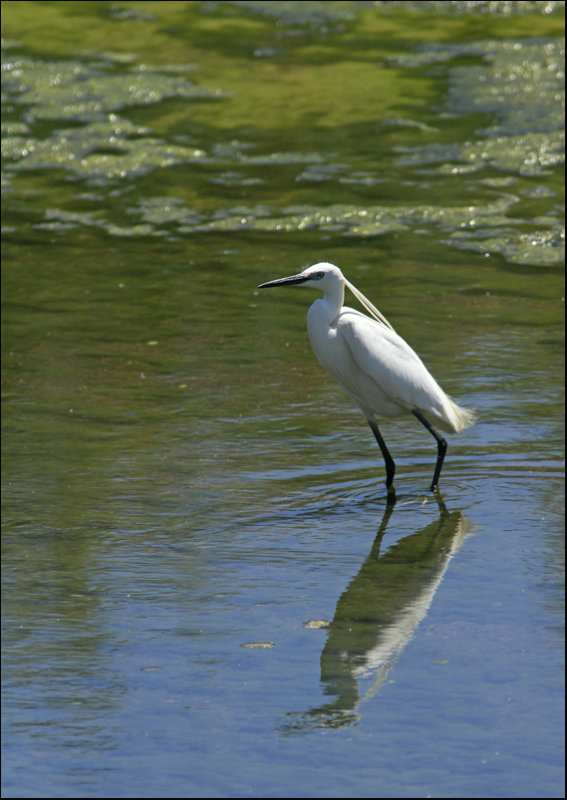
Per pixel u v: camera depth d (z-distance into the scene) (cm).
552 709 653
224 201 2195
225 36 3100
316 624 773
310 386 1388
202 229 2072
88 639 755
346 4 3328
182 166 2370
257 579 854
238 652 734
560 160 2345
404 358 1050
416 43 3041
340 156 2405
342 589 832
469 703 661
